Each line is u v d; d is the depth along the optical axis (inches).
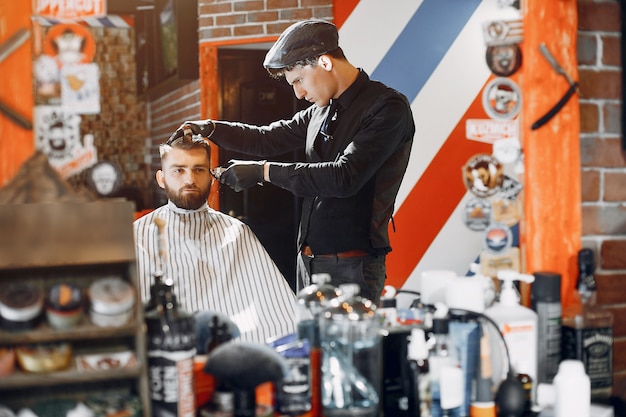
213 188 126.7
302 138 97.3
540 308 72.9
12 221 53.1
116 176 71.9
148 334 54.2
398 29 95.7
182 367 54.1
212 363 55.2
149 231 81.4
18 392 53.8
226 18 118.8
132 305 53.7
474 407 62.2
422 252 96.4
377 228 88.0
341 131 87.3
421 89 95.3
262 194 133.8
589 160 93.2
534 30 91.5
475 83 94.8
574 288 92.8
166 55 83.4
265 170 82.0
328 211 87.2
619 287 94.3
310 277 89.3
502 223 95.5
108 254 54.4
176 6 83.0
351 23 95.5
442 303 66.2
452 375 61.2
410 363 62.4
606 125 93.2
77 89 69.3
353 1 95.1
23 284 52.9
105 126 72.1
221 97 126.9
